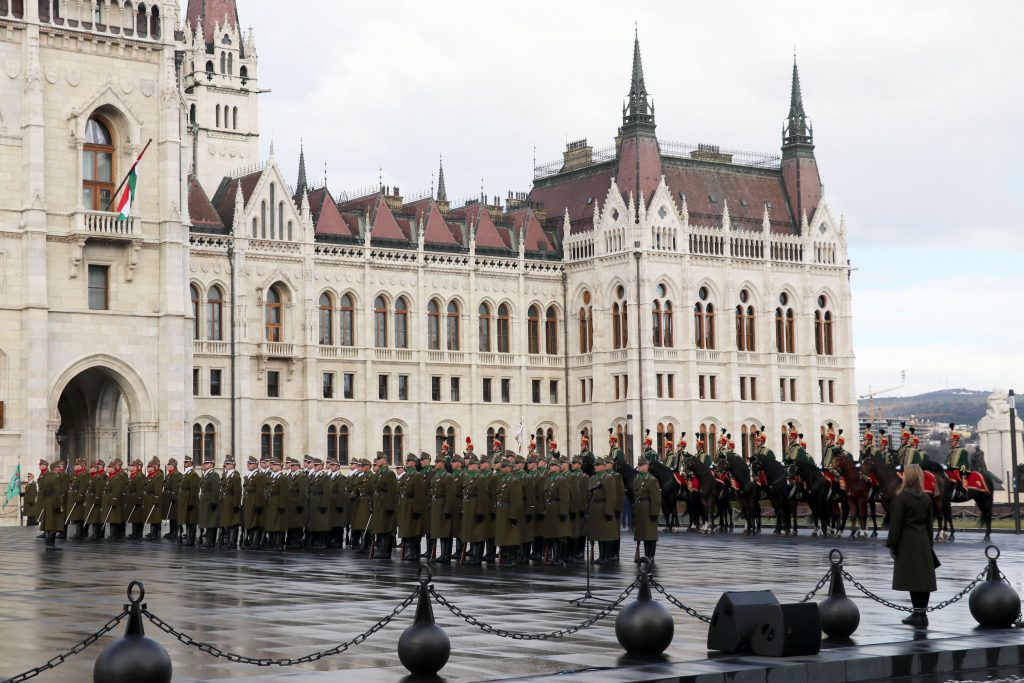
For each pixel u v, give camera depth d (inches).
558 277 4781.0
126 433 3154.5
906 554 1141.7
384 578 1610.5
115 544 2327.8
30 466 2842.0
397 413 4367.6
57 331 2903.5
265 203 4111.7
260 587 1489.9
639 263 4493.1
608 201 4616.1
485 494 1812.3
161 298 3029.0
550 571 1727.4
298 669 939.3
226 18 5905.5
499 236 4707.2
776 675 932.6
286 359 4126.5
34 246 2871.6
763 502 3393.2
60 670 943.0
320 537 2198.6
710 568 1760.6
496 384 4601.4
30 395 2849.4
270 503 2150.6
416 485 1888.5
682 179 4822.8
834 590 1079.0
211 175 5802.2
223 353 3981.3
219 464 3959.2
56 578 1616.6
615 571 1712.6
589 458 2220.7
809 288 4911.4
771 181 5078.7
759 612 993.5
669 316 4611.2
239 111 5900.6
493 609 1267.2
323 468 2201.0
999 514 3149.6
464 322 4542.3
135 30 3019.2
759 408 4783.5
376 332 4387.3
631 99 4675.2
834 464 2448.3
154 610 1263.5
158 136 3051.2
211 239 3983.8
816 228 4965.6
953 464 2375.7
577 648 1029.8
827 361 4958.2
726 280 4717.0
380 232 4421.8
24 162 2891.2
